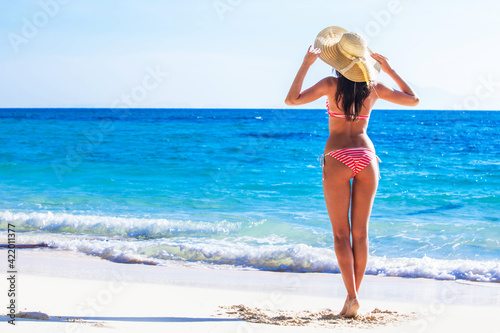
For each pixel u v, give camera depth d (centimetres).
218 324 321
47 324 304
